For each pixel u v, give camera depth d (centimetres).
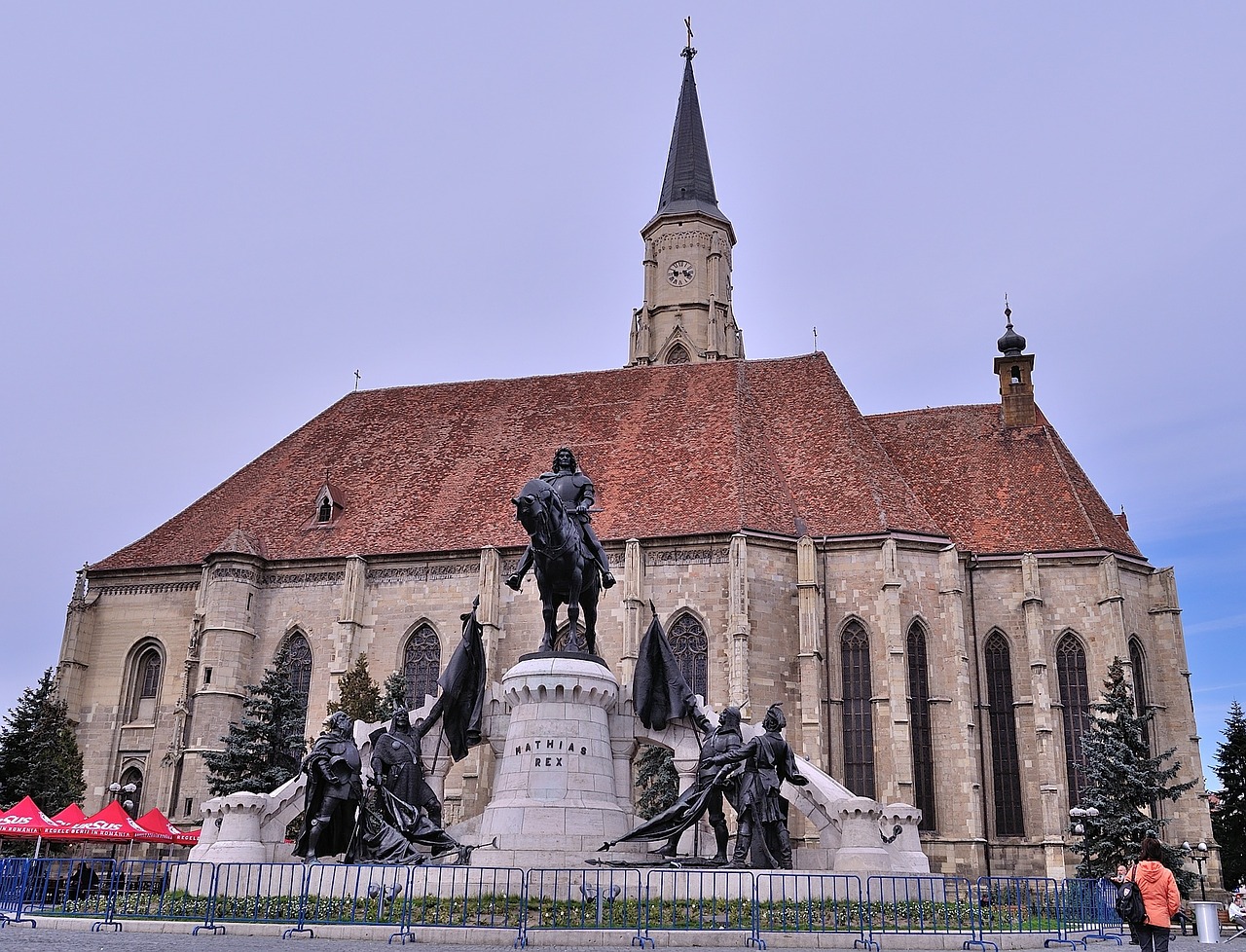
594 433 6869
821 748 5297
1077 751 5831
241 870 2722
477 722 3148
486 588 5903
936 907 2484
